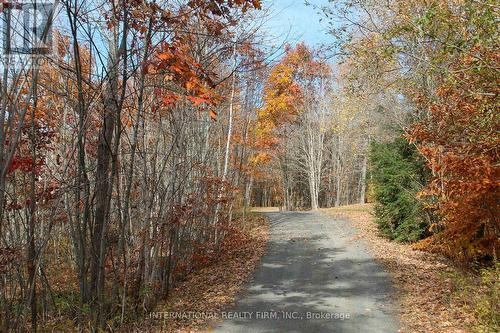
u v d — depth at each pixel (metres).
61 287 9.69
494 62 6.18
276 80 25.89
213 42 9.52
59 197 6.20
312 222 21.11
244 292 9.05
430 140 8.26
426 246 11.88
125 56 5.90
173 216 9.00
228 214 15.72
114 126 7.10
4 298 6.31
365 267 10.96
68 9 5.38
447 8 6.45
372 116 16.81
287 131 38.62
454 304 7.15
